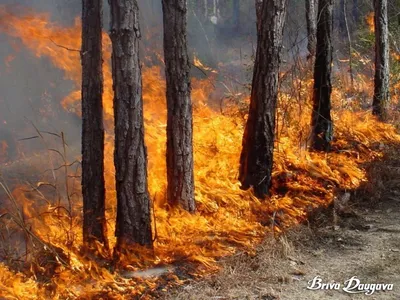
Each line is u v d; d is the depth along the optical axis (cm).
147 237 479
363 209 647
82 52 484
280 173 695
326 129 801
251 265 486
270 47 616
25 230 456
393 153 838
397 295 436
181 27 550
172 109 560
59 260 455
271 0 606
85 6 482
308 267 492
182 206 567
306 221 598
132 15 447
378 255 516
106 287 435
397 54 1290
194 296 427
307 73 927
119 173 468
